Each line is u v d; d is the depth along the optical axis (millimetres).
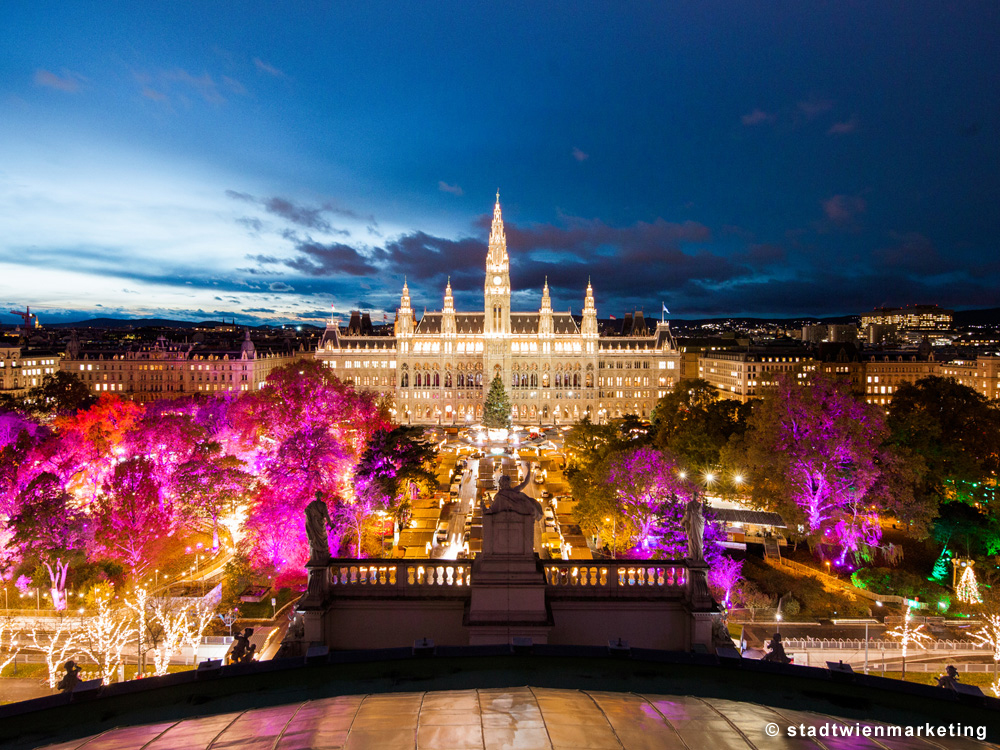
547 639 25953
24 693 49969
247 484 79125
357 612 26531
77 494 86312
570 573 27000
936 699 17688
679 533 65688
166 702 17766
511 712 16344
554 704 16859
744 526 84938
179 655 55844
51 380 166875
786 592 65938
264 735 15195
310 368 92438
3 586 69562
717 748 14773
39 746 15273
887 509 79812
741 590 64812
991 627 58406
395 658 19766
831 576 71812
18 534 64000
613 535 78375
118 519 67438
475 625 25062
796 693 18391
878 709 17453
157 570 73625
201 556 80562
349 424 92125
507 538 25359
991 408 102188
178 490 76812
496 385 179500
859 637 58812
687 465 89688
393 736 14953
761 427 80625
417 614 26469
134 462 71000
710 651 25172
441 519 103000
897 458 74312
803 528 79312
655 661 19859
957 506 77500
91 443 87812
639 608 26453
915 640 57344
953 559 70875
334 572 26969
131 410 104375
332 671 19344
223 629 60469
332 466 77375
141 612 54969
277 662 19281
